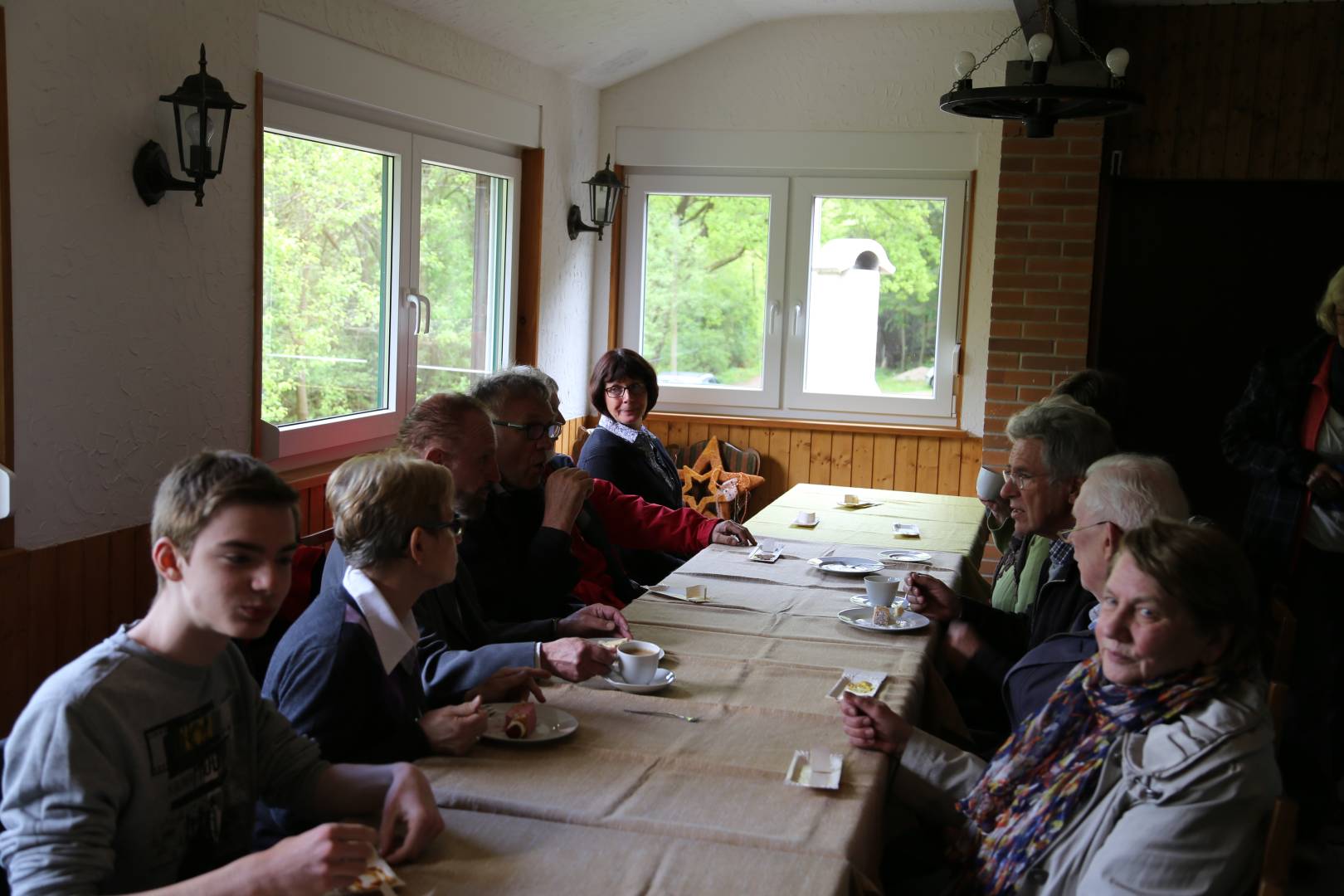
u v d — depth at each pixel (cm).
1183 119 480
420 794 137
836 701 194
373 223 397
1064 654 189
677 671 207
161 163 277
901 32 511
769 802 151
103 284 269
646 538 329
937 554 326
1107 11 480
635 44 493
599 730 175
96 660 120
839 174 529
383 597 161
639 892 125
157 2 278
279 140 343
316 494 360
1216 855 133
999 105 291
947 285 524
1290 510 329
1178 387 504
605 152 547
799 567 300
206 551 118
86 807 113
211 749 130
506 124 460
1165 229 497
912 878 179
